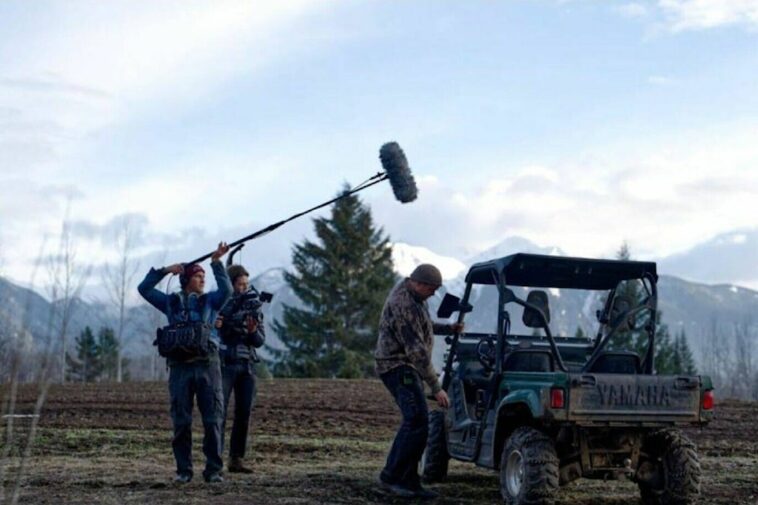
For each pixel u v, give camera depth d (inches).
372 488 353.4
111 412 649.0
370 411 680.4
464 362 380.5
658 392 314.5
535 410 308.5
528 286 373.4
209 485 348.5
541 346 366.6
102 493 329.7
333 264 1966.0
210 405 353.1
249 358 384.8
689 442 329.1
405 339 333.7
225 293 350.9
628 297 386.9
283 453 473.4
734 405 788.6
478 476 404.2
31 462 412.8
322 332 1930.4
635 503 344.8
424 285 333.4
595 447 329.7
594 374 308.7
